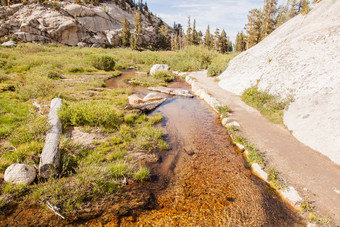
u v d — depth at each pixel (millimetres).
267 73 10359
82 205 3678
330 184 4219
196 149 6098
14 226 3174
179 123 8164
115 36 63312
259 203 3914
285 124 7270
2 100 7969
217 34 56469
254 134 6809
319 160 5062
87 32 59125
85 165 4660
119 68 22984
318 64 7730
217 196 4094
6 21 48156
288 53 9633
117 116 7703
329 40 8094
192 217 3549
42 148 4988
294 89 8070
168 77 18406
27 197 3701
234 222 3463
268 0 36344
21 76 12547
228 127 7562
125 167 4762
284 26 13469
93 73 17781
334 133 5355
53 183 3895
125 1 97375
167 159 5465
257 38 38531
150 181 4523
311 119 6355
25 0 54906
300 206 3736
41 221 3293
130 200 3900
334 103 6051
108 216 3488
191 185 4430
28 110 7293
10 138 5250
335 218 3410
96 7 70375
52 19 51781
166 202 3908
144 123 7746
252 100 9898
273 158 5301
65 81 13297
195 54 27641
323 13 10469
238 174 4875
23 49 25781
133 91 13195
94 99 10109
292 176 4535
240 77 13203
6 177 3916
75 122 6613
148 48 73188
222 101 10625
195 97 12570
